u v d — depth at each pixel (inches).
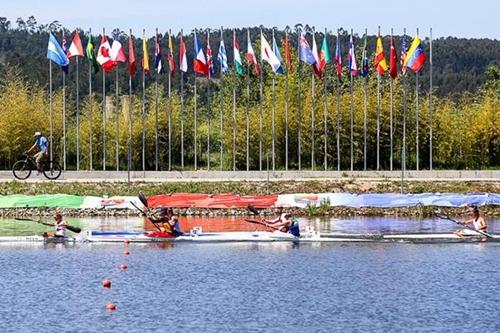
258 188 5329.7
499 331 2496.3
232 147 7007.9
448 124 7268.7
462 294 2942.9
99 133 7032.5
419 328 2529.5
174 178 5836.6
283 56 7711.6
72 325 2546.8
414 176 6107.3
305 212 4958.2
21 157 6840.6
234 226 4448.8
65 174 5816.9
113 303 2807.6
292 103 7150.6
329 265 3432.6
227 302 2824.8
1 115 6815.9
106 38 5969.5
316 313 2691.9
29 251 3735.2
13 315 2657.5
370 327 2536.9
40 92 7234.3
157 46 6136.8
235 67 6274.6
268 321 2596.0
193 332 2475.4
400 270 3331.7
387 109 7032.5
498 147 7278.5
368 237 3981.3
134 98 7839.6
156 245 3882.9
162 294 2933.1
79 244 3912.4
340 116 6806.1
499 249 3811.5
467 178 5954.7
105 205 4963.1
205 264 3442.4
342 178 5772.6
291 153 7135.8
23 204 4955.7
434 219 4795.8
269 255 3644.2
